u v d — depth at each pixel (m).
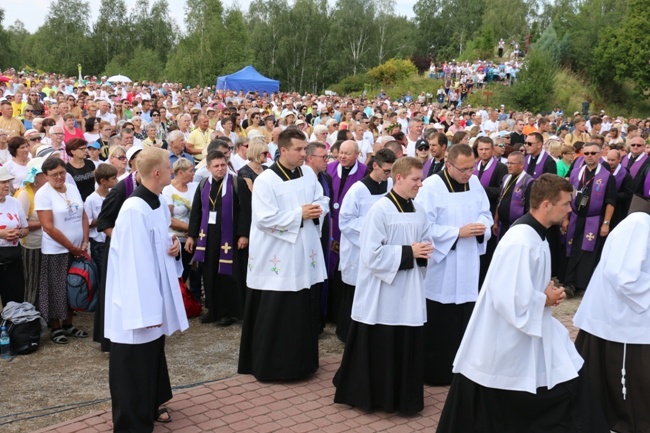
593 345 5.00
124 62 81.25
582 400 4.02
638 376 4.78
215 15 62.81
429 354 5.75
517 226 3.95
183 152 10.00
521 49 67.38
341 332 6.88
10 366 5.99
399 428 4.91
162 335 4.65
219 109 19.86
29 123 13.59
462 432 4.19
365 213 6.43
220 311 7.33
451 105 40.62
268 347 5.62
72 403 5.24
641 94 54.69
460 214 5.79
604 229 8.66
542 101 43.69
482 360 4.02
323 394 5.48
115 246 4.42
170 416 4.95
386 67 58.72
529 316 3.83
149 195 4.53
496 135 10.78
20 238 6.50
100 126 11.25
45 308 6.48
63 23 82.88
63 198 6.49
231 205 7.16
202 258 7.21
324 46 68.50
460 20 86.38
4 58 79.56
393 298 5.02
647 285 4.67
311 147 6.23
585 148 8.70
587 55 57.50
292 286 5.59
